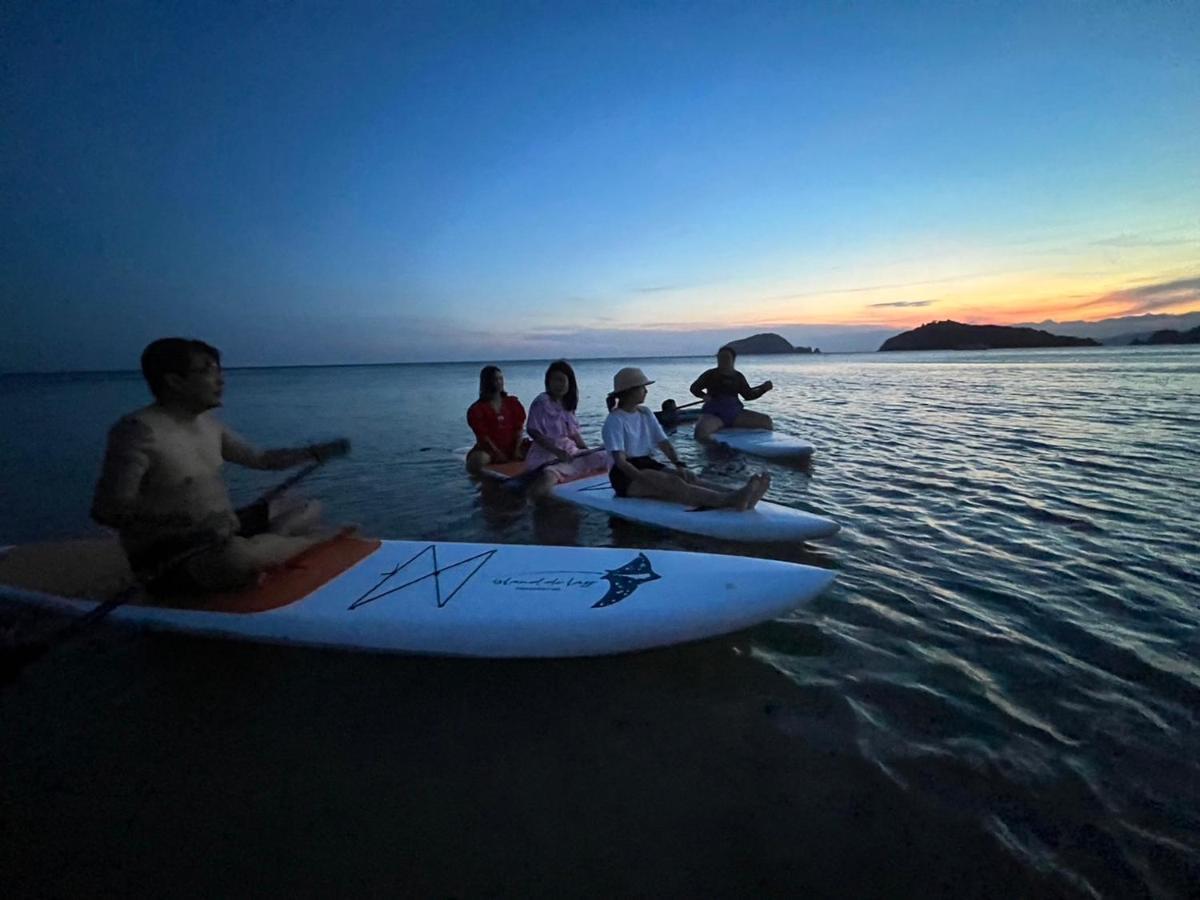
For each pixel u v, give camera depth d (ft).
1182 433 29.53
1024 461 24.04
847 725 8.45
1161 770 7.46
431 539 16.33
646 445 18.39
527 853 6.58
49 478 24.82
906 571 13.47
